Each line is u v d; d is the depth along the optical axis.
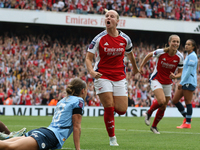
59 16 22.61
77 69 23.72
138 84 23.22
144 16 26.19
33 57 23.23
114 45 6.26
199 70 25.55
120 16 23.91
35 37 24.38
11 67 22.20
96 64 6.42
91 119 15.73
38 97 20.88
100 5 25.19
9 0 23.31
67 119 4.33
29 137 4.03
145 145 6.20
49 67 23.08
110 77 6.28
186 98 10.40
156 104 8.44
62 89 21.66
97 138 7.46
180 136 7.89
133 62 6.82
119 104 6.30
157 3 26.52
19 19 21.97
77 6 24.53
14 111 18.80
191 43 10.04
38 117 16.69
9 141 4.01
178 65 8.35
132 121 14.65
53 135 4.18
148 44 27.11
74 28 25.45
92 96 21.47
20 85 21.27
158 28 24.53
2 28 23.78
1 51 22.78
